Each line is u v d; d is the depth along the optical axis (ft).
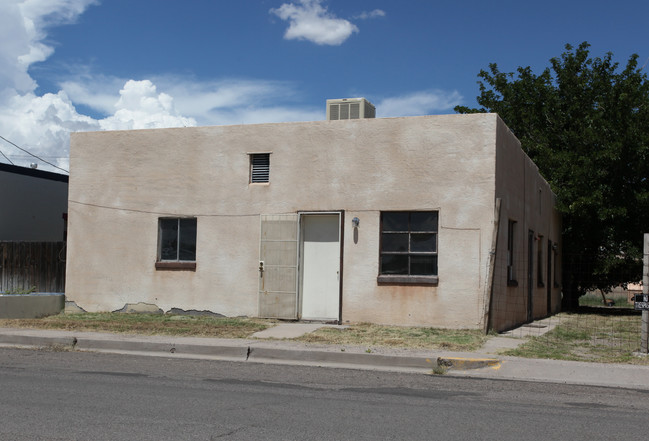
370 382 29.12
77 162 52.95
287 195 47.98
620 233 75.41
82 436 19.30
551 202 71.67
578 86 82.79
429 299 44.27
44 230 73.51
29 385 27.12
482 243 43.29
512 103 88.02
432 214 44.86
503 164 46.26
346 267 46.21
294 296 47.39
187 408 23.15
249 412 22.67
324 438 19.49
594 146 73.92
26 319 48.32
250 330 42.37
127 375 29.91
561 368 31.83
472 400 25.52
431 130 44.93
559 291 77.82
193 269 49.83
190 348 37.06
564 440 19.79
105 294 51.72
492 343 38.50
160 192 51.01
